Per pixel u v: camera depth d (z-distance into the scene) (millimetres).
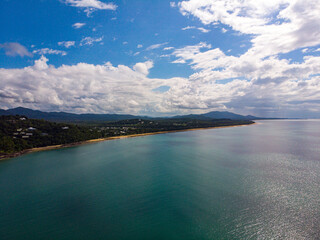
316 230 38438
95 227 41312
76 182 66625
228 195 53625
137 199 52969
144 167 83188
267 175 68125
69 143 156500
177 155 105438
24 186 64125
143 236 38094
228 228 39781
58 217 45188
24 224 42781
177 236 37875
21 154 119125
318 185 58625
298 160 87938
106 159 100562
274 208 46500
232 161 88812
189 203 49875
